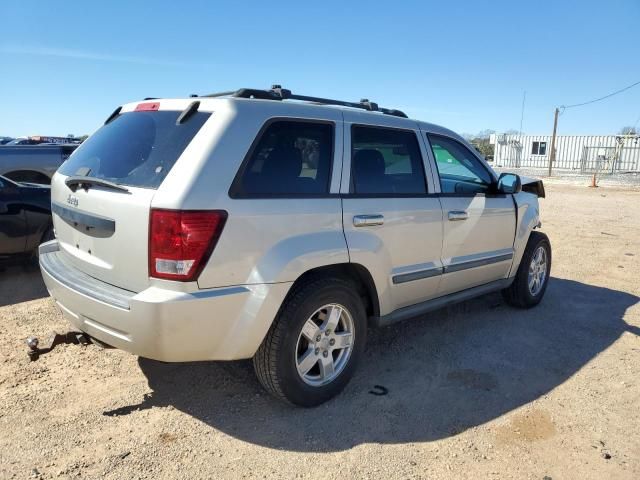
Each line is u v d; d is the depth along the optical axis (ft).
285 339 10.75
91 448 9.97
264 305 10.21
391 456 10.03
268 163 10.61
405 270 13.34
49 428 10.55
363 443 10.41
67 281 10.87
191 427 10.77
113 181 10.44
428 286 14.19
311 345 11.48
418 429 10.96
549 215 45.21
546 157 154.30
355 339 12.25
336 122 12.01
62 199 12.01
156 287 9.54
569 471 9.77
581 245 31.17
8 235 20.04
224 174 9.84
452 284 15.07
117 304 9.68
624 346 15.61
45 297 18.47
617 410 11.95
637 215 46.14
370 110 14.21
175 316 9.34
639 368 14.14
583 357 14.75
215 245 9.58
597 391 12.80
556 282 22.67
